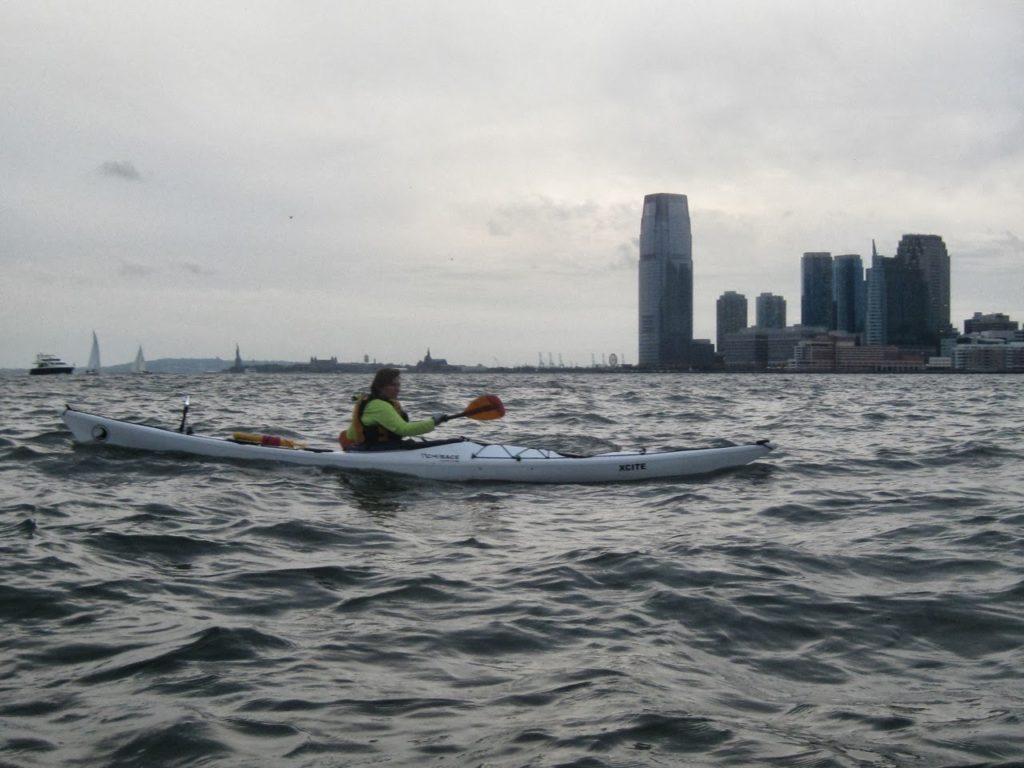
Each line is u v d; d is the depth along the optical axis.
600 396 44.44
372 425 11.20
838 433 18.88
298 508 8.91
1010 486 10.41
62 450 12.63
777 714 3.95
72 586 5.80
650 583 6.10
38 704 3.95
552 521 8.55
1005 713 3.92
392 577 6.29
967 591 5.83
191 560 6.70
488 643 4.91
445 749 3.55
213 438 11.97
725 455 11.81
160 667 4.43
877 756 3.49
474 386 67.19
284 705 3.99
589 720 3.84
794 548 7.14
